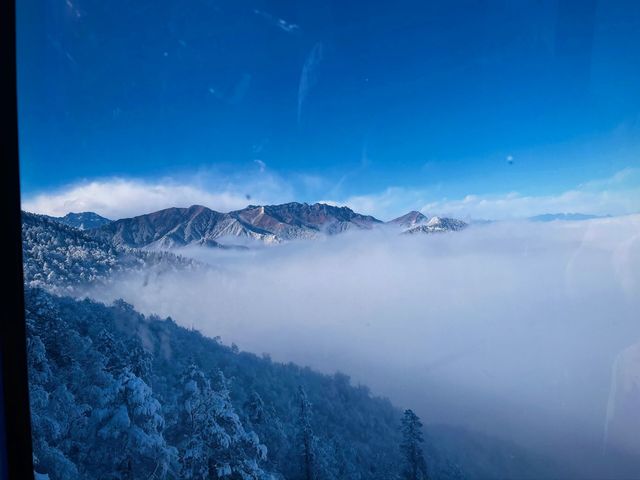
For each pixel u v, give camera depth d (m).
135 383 7.53
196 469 6.80
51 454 6.69
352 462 20.50
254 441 7.45
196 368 8.79
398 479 14.44
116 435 6.92
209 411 7.46
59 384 8.77
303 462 13.92
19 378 2.18
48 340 10.41
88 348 11.64
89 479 6.59
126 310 28.38
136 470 6.91
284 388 29.50
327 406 30.19
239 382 25.48
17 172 2.30
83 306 21.77
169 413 9.01
